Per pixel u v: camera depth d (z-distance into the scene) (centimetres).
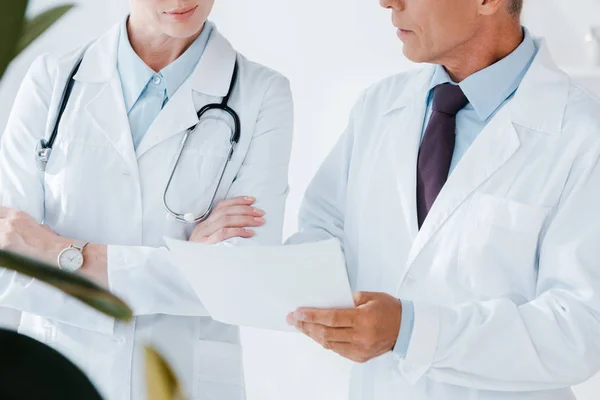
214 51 183
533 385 148
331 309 136
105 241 174
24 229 167
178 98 177
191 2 167
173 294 166
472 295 153
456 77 162
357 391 165
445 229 154
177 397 64
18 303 165
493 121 157
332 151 182
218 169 176
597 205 147
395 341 142
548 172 152
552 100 155
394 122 168
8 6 54
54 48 296
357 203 169
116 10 301
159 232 174
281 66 315
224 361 176
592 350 145
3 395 58
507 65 158
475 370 146
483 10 151
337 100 311
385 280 161
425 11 150
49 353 59
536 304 147
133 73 179
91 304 61
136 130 179
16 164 178
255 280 134
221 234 171
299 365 311
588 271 146
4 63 55
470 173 154
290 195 317
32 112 180
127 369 168
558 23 289
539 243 153
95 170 174
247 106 181
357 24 307
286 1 311
